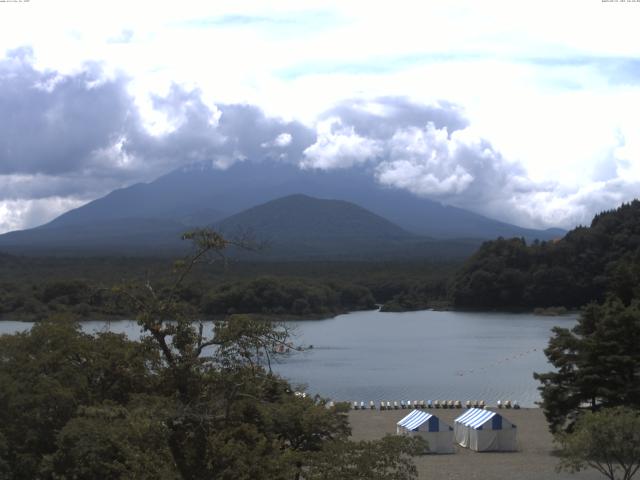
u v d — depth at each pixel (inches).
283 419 1533.0
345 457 1270.9
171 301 1118.4
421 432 2554.1
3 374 1562.5
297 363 5137.8
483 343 6422.2
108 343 1609.3
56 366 1617.9
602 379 2393.0
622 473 2169.0
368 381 4372.5
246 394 1104.2
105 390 1573.6
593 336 2464.3
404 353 5713.6
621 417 1823.3
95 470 1325.0
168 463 1092.5
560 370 2487.7
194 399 1110.4
